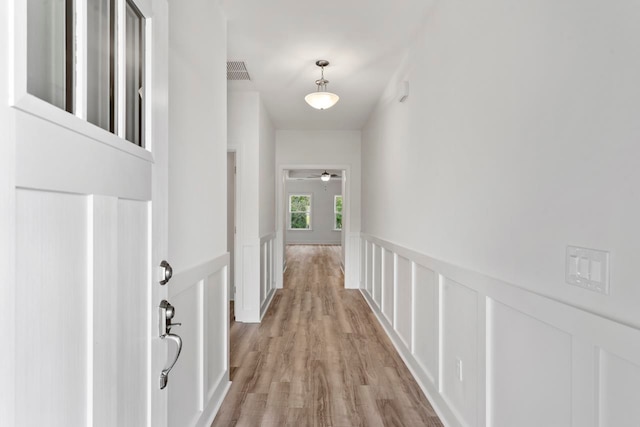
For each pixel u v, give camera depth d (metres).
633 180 0.90
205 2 2.06
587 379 1.04
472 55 1.84
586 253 1.05
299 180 14.66
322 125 5.63
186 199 1.75
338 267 8.30
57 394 0.66
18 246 0.56
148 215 1.08
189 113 1.79
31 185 0.58
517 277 1.42
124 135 0.95
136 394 0.99
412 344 2.81
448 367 2.12
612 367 0.97
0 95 0.52
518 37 1.42
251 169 4.14
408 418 2.17
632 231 0.90
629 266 0.91
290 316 4.36
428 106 2.52
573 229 1.11
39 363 0.61
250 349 3.27
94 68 0.83
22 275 0.57
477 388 1.74
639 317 0.88
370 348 3.31
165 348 1.19
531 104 1.34
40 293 0.61
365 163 5.47
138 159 1.00
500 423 1.56
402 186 3.23
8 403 0.54
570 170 1.13
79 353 0.73
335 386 2.57
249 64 3.36
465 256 1.91
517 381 1.43
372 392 2.49
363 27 2.68
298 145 5.94
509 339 1.49
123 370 0.92
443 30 2.24
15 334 0.55
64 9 0.71
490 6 1.66
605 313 0.99
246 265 4.12
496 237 1.59
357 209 5.93
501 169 1.55
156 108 1.13
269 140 5.10
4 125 0.53
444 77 2.22
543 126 1.26
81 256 0.73
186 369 1.76
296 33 2.77
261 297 4.31
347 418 2.17
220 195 2.40
